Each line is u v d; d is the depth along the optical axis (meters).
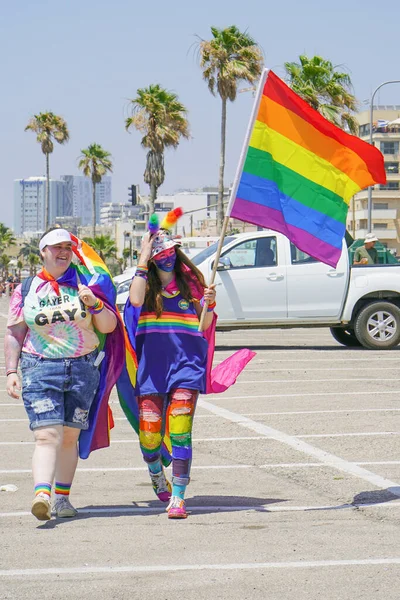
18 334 8.27
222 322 22.47
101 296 8.21
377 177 9.12
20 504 8.75
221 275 22.42
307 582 6.38
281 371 18.81
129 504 8.77
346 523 7.96
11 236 195.38
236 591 6.20
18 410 14.83
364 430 12.44
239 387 16.73
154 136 71.06
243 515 8.28
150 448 8.52
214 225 166.50
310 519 8.12
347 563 6.80
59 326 8.08
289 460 10.69
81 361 8.14
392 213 127.94
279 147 8.99
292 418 13.45
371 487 9.29
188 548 7.23
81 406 8.20
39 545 7.33
